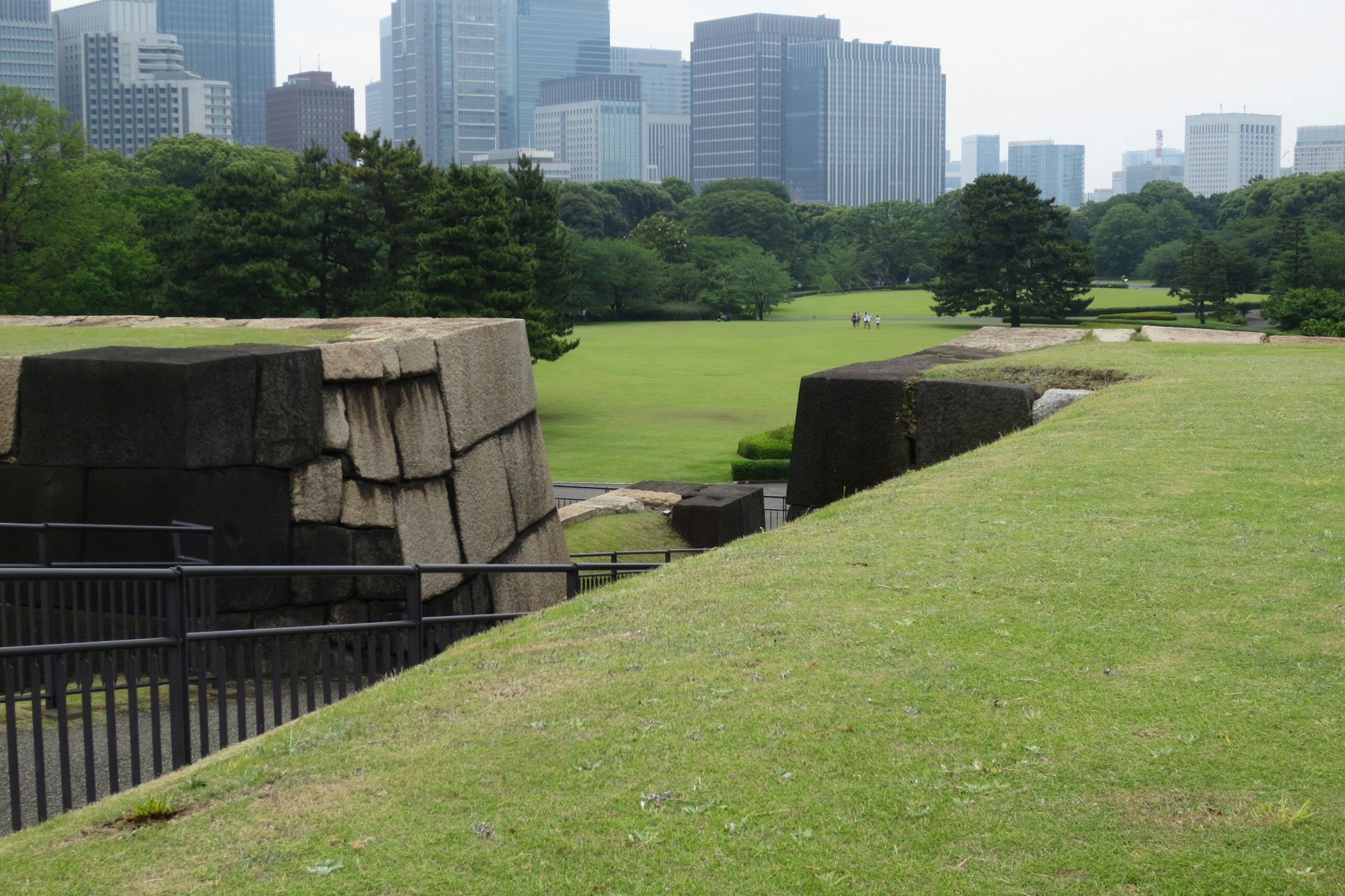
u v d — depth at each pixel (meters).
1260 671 5.55
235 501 11.45
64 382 11.43
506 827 4.29
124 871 4.04
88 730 5.88
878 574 7.43
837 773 4.66
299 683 11.13
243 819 4.42
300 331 14.80
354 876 3.96
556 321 56.09
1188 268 104.75
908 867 3.96
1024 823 4.22
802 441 14.43
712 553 8.83
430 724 5.34
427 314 47.38
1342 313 78.56
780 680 5.65
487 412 15.10
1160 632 6.13
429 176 53.50
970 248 102.31
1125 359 15.91
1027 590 6.91
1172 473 9.76
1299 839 4.04
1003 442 11.99
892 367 15.19
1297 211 147.75
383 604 12.54
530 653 6.37
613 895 3.83
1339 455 10.20
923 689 5.46
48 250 51.28
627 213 161.25
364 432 12.41
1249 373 14.84
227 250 51.47
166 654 8.26
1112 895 3.77
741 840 4.16
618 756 4.87
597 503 25.00
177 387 11.19
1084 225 189.88
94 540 11.50
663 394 60.31
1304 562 7.20
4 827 6.26
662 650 6.21
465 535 14.19
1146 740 4.85
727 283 119.69
